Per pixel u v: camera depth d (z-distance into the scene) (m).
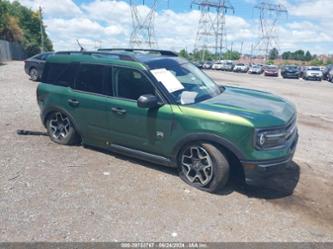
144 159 5.09
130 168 5.14
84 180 4.68
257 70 51.62
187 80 5.12
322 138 7.65
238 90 5.68
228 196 4.35
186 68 5.45
